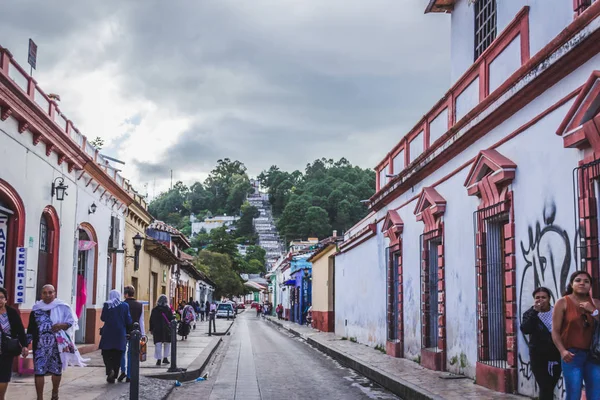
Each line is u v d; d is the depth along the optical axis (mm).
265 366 16016
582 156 7895
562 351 6301
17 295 11812
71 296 15508
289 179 193250
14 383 10898
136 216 23812
